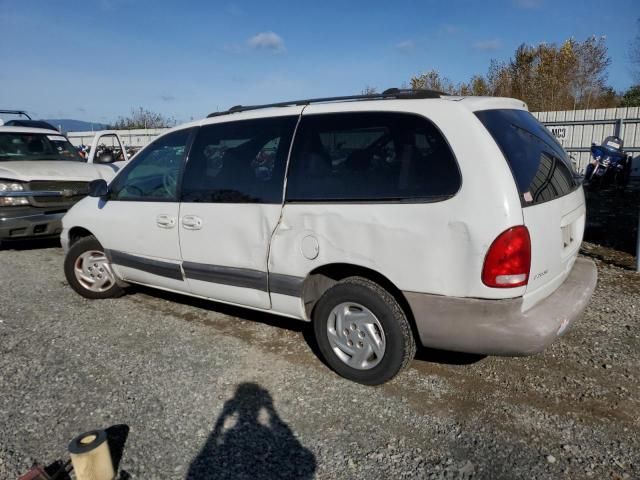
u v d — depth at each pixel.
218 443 2.75
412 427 2.85
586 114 14.40
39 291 5.38
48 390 3.32
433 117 2.90
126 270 4.59
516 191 2.67
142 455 2.66
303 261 3.29
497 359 3.60
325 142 3.26
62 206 6.95
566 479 2.43
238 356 3.76
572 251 3.31
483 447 2.67
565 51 26.03
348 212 3.06
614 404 3.02
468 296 2.74
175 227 3.98
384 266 2.97
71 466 2.55
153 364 3.66
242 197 3.58
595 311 4.38
